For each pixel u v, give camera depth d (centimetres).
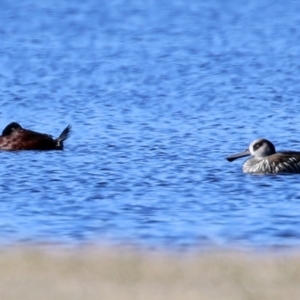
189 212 3197
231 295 1925
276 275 2075
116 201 3359
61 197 3425
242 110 5688
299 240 2781
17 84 7206
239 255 2308
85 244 2647
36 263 2181
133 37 11119
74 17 13550
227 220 3077
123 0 16012
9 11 14412
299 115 5453
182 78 7531
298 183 3572
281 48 9906
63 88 6962
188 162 4038
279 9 14575
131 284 2006
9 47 10188
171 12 14212
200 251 2433
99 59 9062
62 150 4312
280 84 7044
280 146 4575
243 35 11269
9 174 3794
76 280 2041
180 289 1967
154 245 2669
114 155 4209
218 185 3578
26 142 4247
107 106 5947
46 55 9419
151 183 3638
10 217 3144
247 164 3781
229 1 15788
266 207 3253
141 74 7844
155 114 5550
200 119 5322
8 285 2003
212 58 9069
